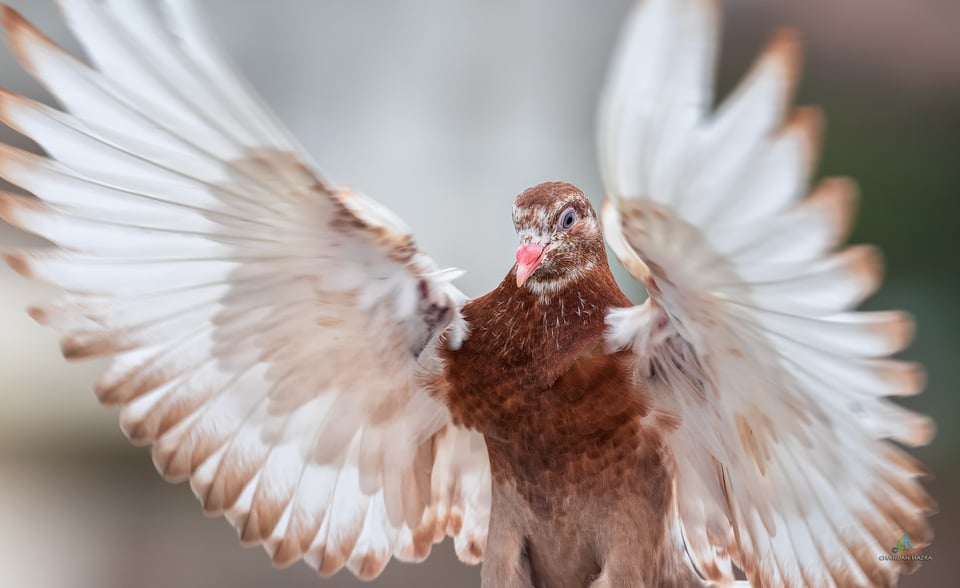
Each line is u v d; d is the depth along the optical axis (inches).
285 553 159.6
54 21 232.7
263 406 158.9
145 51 153.3
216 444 158.7
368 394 159.2
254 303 157.6
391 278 157.5
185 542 217.9
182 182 155.4
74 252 156.5
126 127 154.6
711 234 151.3
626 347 157.3
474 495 160.6
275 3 282.7
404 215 269.4
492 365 158.1
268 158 154.6
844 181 149.9
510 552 158.9
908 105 255.4
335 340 158.4
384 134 280.5
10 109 154.6
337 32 285.0
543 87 287.4
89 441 246.2
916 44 257.6
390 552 160.2
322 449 159.3
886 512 154.7
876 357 152.2
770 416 154.9
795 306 151.9
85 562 207.5
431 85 285.6
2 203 155.7
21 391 246.8
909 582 191.6
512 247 266.7
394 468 159.9
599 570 158.6
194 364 158.1
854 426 153.7
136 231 156.3
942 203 242.7
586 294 158.1
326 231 156.4
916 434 153.5
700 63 149.5
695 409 157.1
